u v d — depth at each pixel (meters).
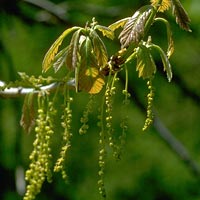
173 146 6.55
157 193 9.90
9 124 9.23
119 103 9.23
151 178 9.93
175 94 9.34
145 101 8.98
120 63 2.73
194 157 9.57
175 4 2.71
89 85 2.67
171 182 9.87
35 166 2.67
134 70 8.86
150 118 2.64
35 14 7.72
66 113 2.72
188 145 9.65
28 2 7.16
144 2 7.28
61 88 2.91
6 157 9.27
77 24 7.26
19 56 8.98
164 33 7.88
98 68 2.66
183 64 8.83
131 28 2.66
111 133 2.61
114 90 2.64
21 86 3.01
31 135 9.21
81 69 2.66
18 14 7.32
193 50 8.62
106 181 9.97
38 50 8.97
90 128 9.63
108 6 8.34
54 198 9.96
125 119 2.67
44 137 2.72
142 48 2.72
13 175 9.19
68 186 9.95
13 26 7.73
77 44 2.65
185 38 8.23
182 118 9.66
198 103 7.35
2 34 8.38
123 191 9.95
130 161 9.94
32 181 2.65
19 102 8.45
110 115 2.61
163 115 9.59
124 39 2.65
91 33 2.67
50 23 7.33
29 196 2.64
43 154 2.69
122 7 7.41
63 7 7.61
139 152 9.91
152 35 7.87
